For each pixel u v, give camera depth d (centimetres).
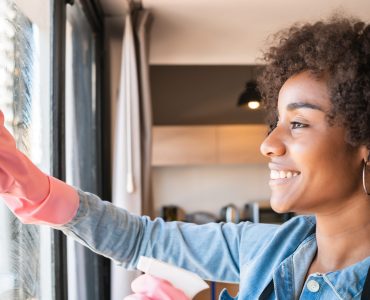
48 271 117
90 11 187
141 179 195
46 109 119
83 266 177
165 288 69
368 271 58
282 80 72
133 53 191
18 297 95
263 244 77
